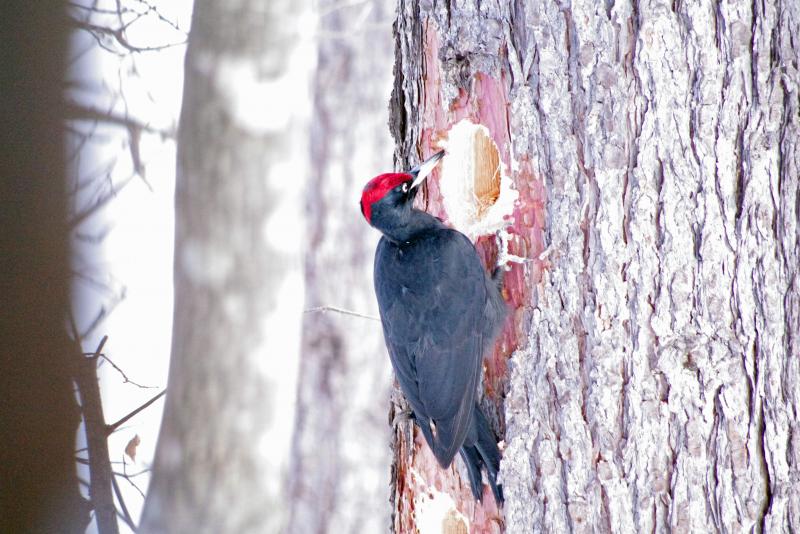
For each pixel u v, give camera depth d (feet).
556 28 24.25
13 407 43.42
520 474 25.39
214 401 50.24
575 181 24.25
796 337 22.50
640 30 22.95
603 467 23.73
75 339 43.45
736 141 22.65
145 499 45.50
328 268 54.08
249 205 50.85
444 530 28.99
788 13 22.21
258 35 50.08
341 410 53.06
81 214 46.47
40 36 45.57
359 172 54.08
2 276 44.52
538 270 25.34
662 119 22.91
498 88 26.17
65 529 43.29
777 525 22.61
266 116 50.67
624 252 23.47
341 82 54.44
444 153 28.07
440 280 28.30
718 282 22.80
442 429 27.30
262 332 51.49
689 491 22.98
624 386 23.53
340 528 52.42
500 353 27.22
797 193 22.44
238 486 50.52
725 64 22.54
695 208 22.86
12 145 45.29
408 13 29.71
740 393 22.77
